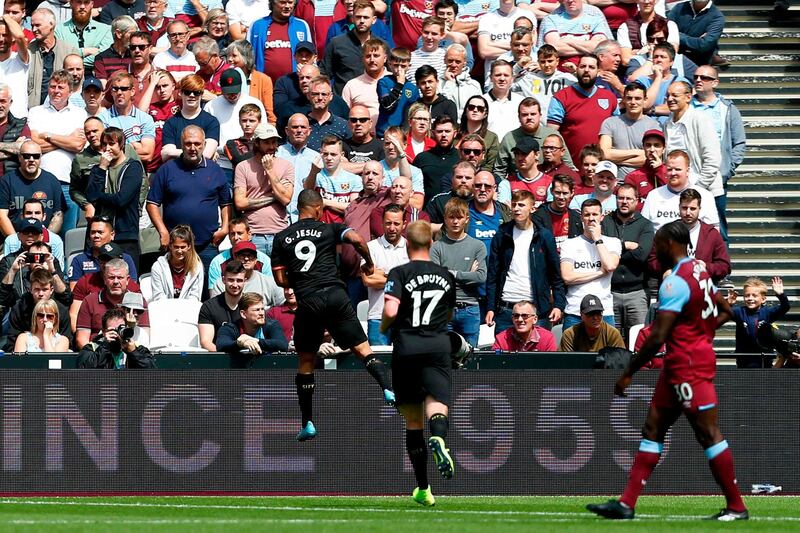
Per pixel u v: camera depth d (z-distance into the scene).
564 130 61.53
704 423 31.56
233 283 45.81
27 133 59.19
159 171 55.50
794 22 76.81
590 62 60.81
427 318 33.16
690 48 71.69
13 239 54.34
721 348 58.16
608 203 55.69
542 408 40.78
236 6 69.69
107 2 72.19
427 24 64.56
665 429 31.91
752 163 68.25
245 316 44.22
